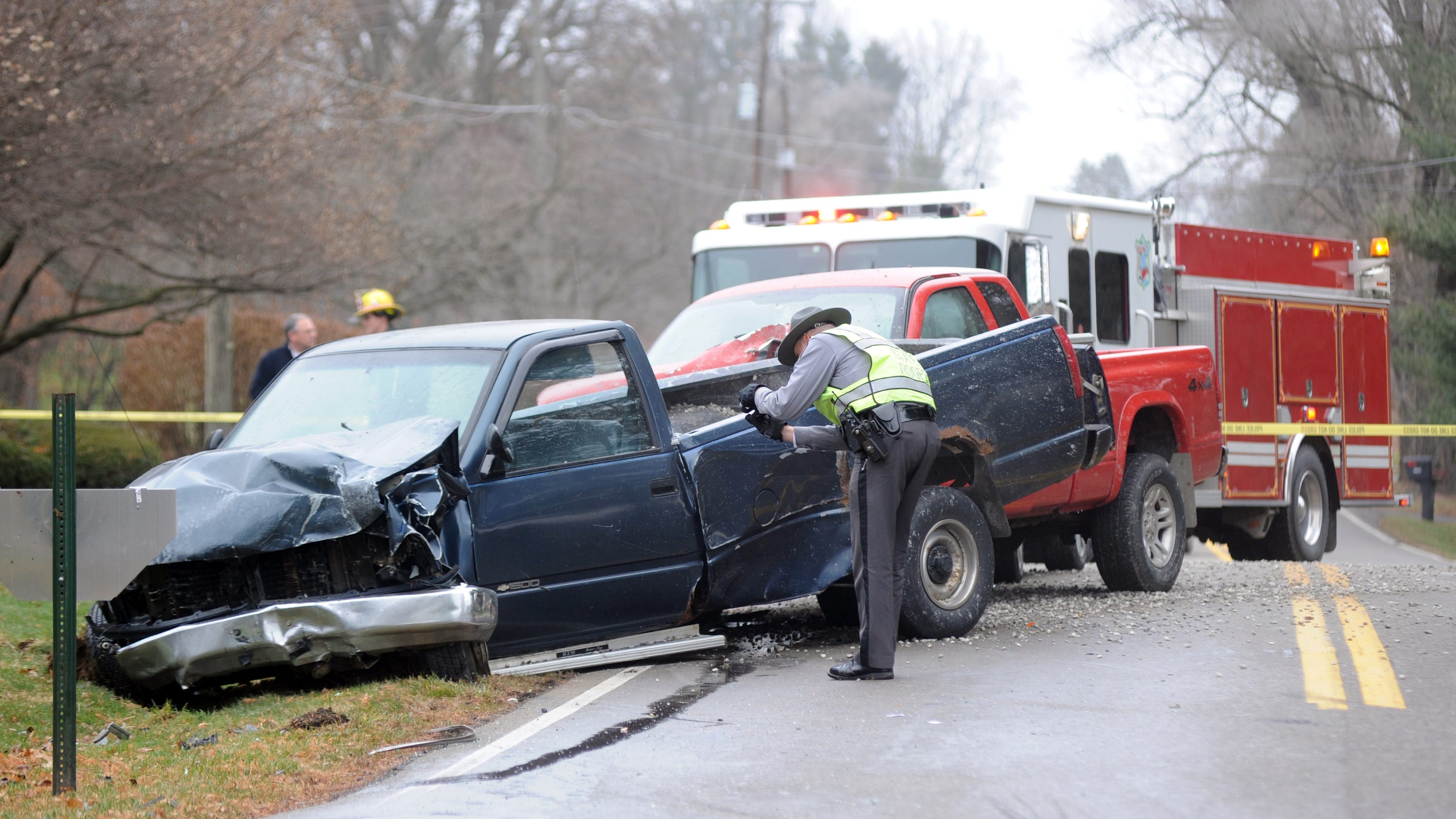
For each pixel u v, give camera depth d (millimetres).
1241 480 22578
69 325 29766
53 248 26141
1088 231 21422
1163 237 23109
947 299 15570
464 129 59750
